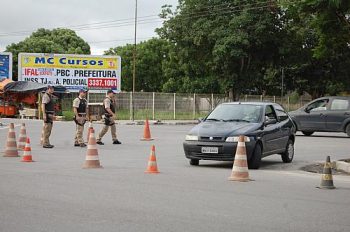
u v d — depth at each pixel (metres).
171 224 7.07
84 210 7.85
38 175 11.34
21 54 44.25
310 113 26.72
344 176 13.03
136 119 41.88
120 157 15.70
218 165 14.27
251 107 14.88
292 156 16.06
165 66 67.31
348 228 7.13
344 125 25.92
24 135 17.55
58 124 32.84
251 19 40.69
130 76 74.19
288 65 46.22
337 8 13.59
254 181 11.26
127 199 8.76
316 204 8.77
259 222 7.32
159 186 10.16
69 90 44.69
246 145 13.37
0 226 6.81
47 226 6.84
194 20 43.00
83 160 14.51
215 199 8.95
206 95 45.19
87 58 44.88
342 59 48.69
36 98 41.66
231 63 43.09
